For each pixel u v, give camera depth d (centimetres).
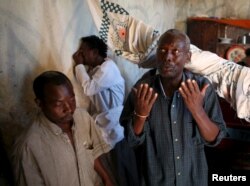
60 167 110
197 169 122
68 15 172
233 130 216
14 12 135
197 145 121
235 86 133
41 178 108
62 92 106
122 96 197
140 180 129
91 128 130
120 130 196
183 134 118
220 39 358
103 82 175
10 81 136
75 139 116
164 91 120
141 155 127
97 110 191
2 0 128
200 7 398
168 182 120
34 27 147
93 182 126
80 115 125
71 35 176
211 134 112
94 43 179
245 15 382
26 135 106
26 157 104
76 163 115
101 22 167
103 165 136
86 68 186
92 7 165
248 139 215
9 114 137
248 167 214
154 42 145
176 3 382
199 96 107
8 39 133
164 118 119
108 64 179
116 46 166
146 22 295
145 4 287
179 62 112
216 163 220
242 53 351
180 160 118
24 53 142
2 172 115
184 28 393
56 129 109
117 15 166
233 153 217
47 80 106
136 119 113
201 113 108
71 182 113
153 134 120
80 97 186
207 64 140
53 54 162
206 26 360
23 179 106
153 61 151
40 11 150
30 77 147
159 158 120
